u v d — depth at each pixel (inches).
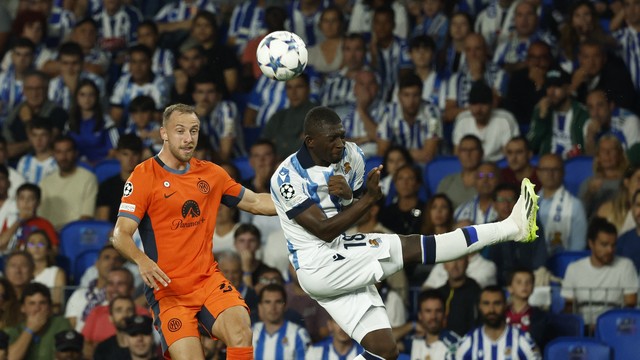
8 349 1462.8
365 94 1910.7
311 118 954.7
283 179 962.1
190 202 999.0
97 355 1457.9
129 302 1469.0
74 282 1674.5
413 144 1872.5
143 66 2031.3
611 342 1425.9
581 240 1632.6
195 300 999.6
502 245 1569.9
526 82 1897.1
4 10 2245.3
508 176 1701.5
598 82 1878.7
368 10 2103.8
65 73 2073.1
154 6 2297.0
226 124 1929.1
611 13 2068.2
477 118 1820.9
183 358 984.3
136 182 988.6
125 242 973.8
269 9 2116.1
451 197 1711.4
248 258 1563.7
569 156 1811.0
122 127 2011.6
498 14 2016.5
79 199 1831.9
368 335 981.8
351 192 953.5
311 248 970.1
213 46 2073.1
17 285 1576.0
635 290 1503.4
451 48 1983.3
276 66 1006.4
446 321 1476.4
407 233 1640.0
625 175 1630.2
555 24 2004.2
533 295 1485.0
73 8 2273.6
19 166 1919.3
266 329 1457.9
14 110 2028.8
